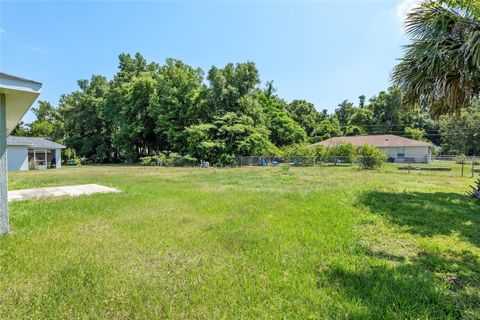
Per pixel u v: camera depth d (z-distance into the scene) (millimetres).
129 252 3094
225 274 2484
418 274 2441
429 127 39906
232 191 7980
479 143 31531
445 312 1865
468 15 5316
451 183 9984
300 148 24375
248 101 25672
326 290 2145
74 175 14688
